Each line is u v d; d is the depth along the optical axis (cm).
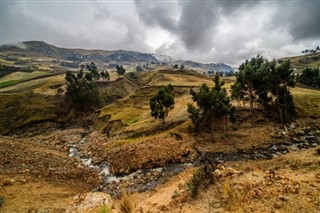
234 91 6762
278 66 6531
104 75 17738
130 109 10331
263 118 6488
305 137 5553
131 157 4878
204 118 5900
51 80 16662
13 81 18500
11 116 10925
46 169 4059
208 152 4900
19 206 2555
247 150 4941
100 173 4553
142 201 2212
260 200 1279
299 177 1600
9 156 4097
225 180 1648
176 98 10875
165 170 4234
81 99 11931
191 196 1661
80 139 8331
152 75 18762
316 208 1099
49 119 10831
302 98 7538
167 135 5762
